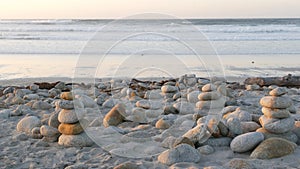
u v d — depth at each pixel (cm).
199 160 307
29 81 828
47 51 1362
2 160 317
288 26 2467
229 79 835
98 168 296
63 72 942
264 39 1766
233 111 444
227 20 3244
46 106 511
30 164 308
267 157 307
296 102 570
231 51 1346
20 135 379
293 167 289
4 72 950
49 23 2855
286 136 342
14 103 555
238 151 324
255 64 1062
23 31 2236
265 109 356
